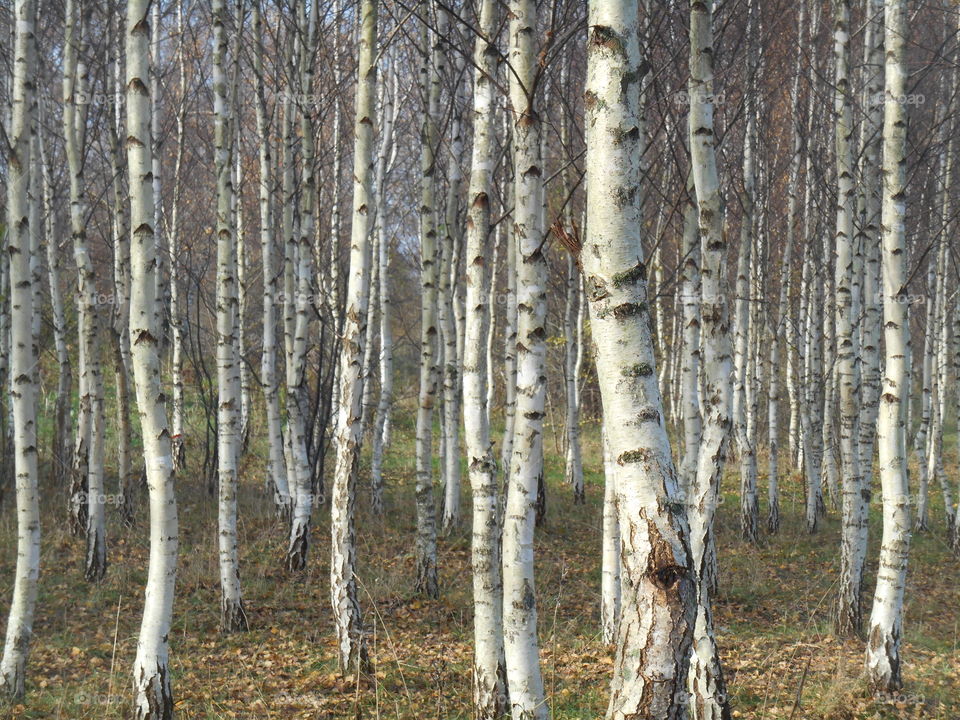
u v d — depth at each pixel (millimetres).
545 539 13727
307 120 10758
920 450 16062
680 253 9516
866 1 11367
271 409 12945
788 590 11430
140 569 10461
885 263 7184
